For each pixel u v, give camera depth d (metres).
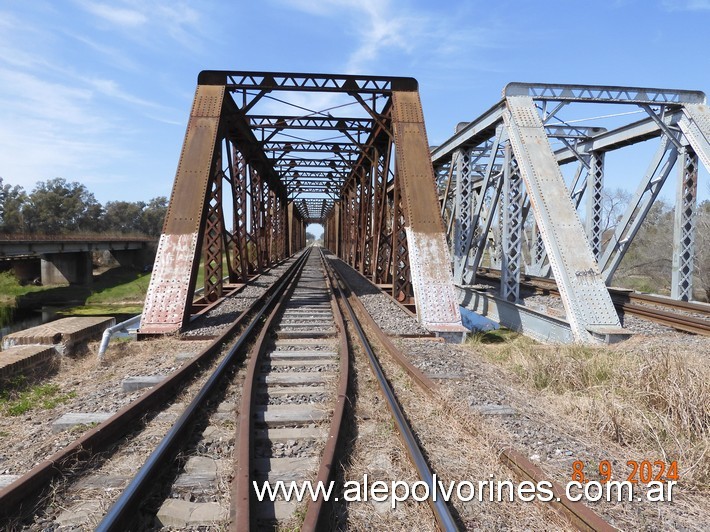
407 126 12.48
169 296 9.90
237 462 3.62
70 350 8.56
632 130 15.65
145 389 5.82
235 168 18.88
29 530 2.96
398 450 4.16
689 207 13.89
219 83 12.52
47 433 4.57
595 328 10.54
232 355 6.96
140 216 92.06
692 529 3.11
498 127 15.34
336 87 12.90
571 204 12.13
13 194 73.06
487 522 3.12
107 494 3.36
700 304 12.55
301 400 5.49
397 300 13.67
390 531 3.05
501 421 4.88
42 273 39.09
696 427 4.54
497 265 27.02
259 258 23.41
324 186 41.22
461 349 8.82
